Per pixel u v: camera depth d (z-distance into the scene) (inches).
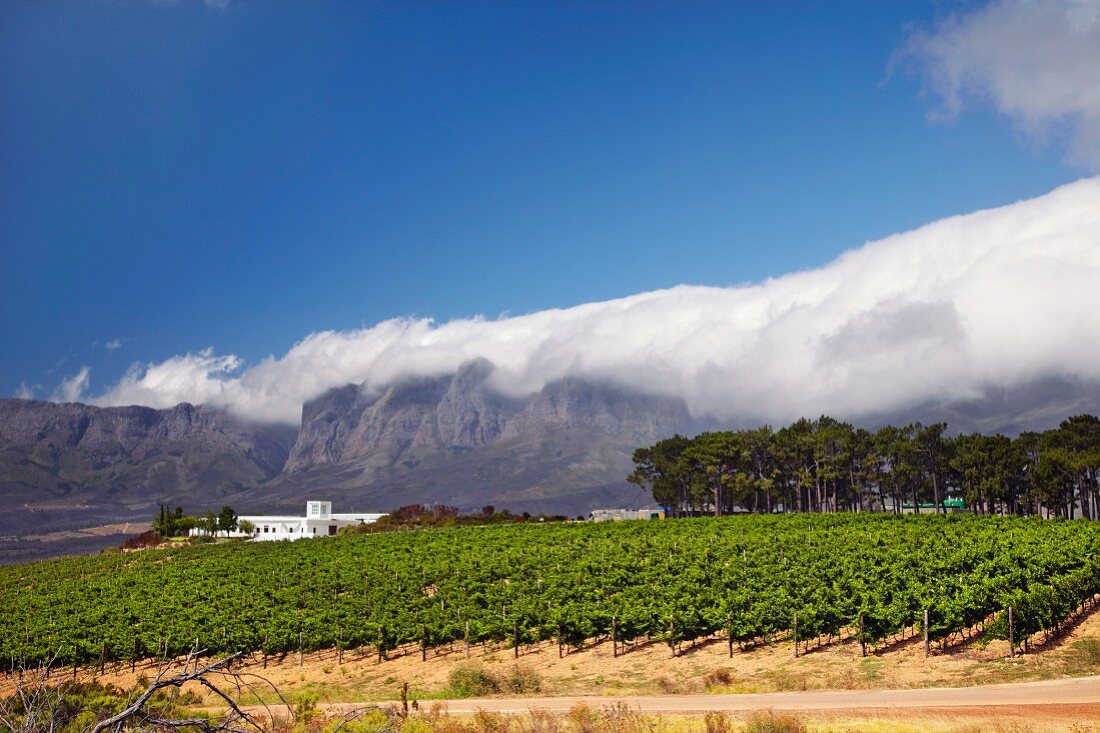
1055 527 3412.9
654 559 3083.2
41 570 4965.6
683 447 6658.5
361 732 1061.1
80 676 2486.5
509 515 6811.0
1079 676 1405.0
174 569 4202.8
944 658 1643.7
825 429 5846.5
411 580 3255.4
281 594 3174.2
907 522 4092.0
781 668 1738.4
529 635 2213.3
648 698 1507.1
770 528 4200.3
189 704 1641.2
